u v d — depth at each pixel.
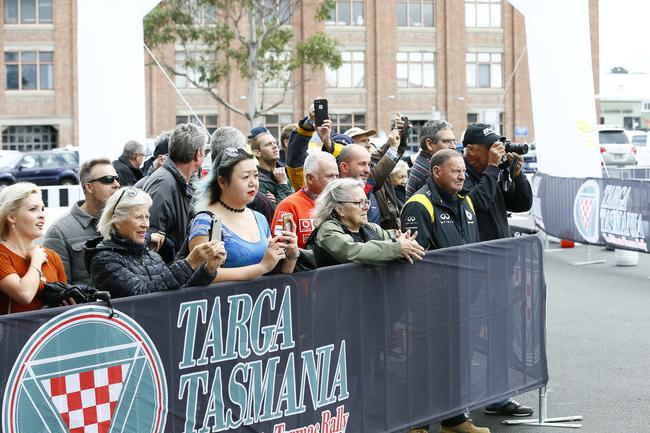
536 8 18.44
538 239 8.02
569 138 18.62
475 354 7.32
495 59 62.44
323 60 45.38
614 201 16.92
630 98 83.62
